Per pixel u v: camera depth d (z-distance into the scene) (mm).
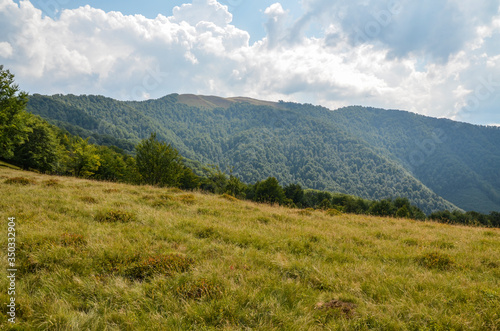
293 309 3699
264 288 4180
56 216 7785
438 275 5137
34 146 46188
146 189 15836
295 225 9648
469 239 9406
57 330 3061
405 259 6340
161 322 3271
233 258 5402
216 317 3416
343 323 3301
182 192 16219
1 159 44844
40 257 4840
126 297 3811
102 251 5219
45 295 3816
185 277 4379
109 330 3168
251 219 9977
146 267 4738
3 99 28859
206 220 8875
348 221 12359
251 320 3357
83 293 3979
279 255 5754
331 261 5961
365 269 5301
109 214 8336
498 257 6773
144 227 7418
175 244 6184
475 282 4980
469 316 3562
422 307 3691
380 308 3746
